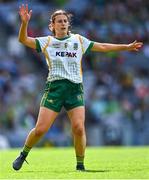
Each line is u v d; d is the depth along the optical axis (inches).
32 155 1425.9
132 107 2630.4
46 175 927.0
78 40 980.6
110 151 1541.6
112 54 2955.2
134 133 2412.6
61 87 962.1
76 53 975.0
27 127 2407.7
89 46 984.9
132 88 2792.8
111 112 2593.5
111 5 3326.8
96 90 2699.3
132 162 1147.3
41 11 3208.7
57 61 968.9
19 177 906.7
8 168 1064.8
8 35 3090.6
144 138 2417.6
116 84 2807.6
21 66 2893.7
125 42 3171.8
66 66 967.6
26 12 951.6
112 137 2362.2
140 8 3361.2
